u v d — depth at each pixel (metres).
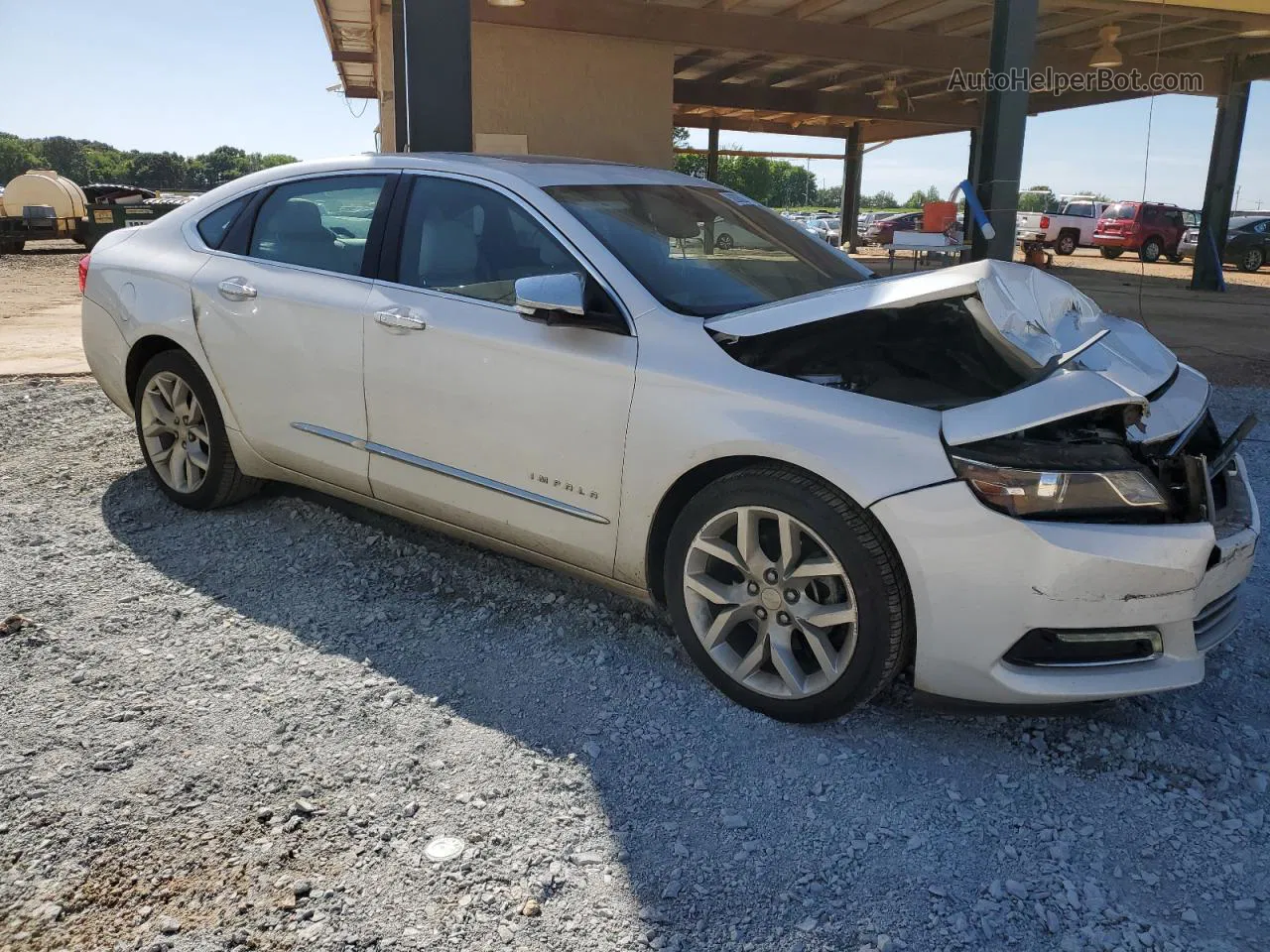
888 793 2.53
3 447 5.10
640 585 3.11
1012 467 2.47
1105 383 2.57
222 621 3.34
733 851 2.30
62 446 5.16
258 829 2.30
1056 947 2.04
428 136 7.35
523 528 3.29
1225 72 18.91
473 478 3.36
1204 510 2.57
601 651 3.22
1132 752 2.74
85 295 4.51
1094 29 16.22
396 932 2.02
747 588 2.84
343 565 3.81
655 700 2.93
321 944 1.98
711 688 3.01
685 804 2.47
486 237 3.43
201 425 4.22
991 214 8.01
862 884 2.21
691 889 2.18
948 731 2.83
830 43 15.57
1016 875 2.25
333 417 3.71
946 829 2.40
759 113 30.17
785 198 124.69
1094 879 2.24
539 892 2.15
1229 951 2.03
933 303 3.20
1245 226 27.56
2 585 3.51
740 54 18.55
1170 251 31.25
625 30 14.02
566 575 3.63
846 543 2.60
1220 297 18.19
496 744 2.69
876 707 2.95
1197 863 2.31
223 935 1.98
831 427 2.64
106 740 2.62
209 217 4.23
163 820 2.31
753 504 2.75
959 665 2.58
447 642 3.26
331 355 3.65
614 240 3.26
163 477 4.36
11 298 13.25
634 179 3.78
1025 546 2.46
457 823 2.36
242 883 2.13
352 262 3.71
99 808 2.34
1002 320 2.78
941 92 24.05
